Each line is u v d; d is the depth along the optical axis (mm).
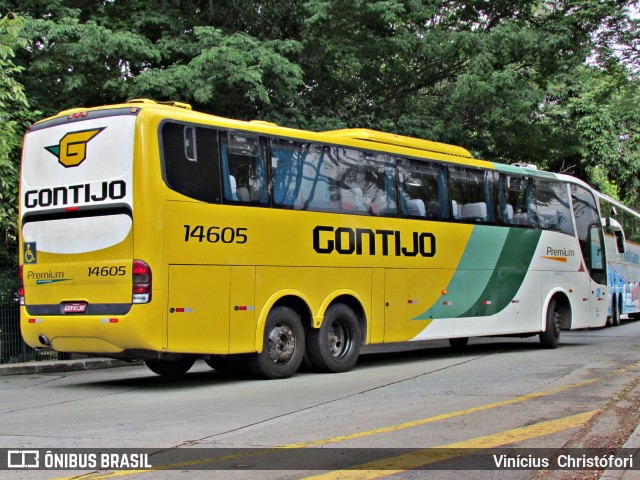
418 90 23297
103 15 19500
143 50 17906
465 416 8633
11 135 15328
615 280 28656
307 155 13141
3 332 16250
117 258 11070
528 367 13742
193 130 11531
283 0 20531
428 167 15453
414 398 10055
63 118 11836
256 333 12141
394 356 17016
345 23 20828
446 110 22062
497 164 17172
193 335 11281
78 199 11508
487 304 16453
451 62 21906
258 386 11727
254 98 17875
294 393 10805
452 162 15969
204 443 7371
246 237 12047
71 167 11625
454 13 22625
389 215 14492
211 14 20594
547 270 18141
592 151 37438
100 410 9672
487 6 22531
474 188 16422
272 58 18062
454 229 15805
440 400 9844
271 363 12477
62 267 11617
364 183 14102
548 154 25219
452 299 15688
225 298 11711
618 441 7246
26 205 12164
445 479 6031
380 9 19641
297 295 12758
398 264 14586
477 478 6059
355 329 13766
